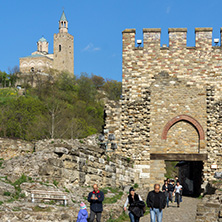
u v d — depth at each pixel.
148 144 25.83
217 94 25.94
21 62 166.12
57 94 88.88
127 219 15.46
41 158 17.38
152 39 26.77
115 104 26.45
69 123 57.44
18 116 56.12
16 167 16.80
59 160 16.89
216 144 25.38
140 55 26.73
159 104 26.19
